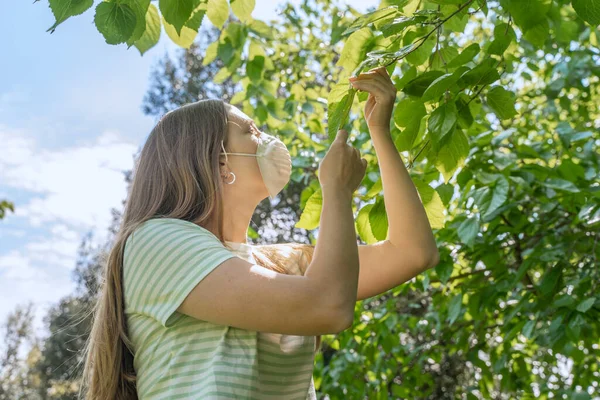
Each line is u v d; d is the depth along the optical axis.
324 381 4.71
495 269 3.61
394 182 1.66
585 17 1.46
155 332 1.33
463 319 4.62
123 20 1.38
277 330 1.23
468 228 2.85
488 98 1.71
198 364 1.28
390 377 4.88
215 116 1.55
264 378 1.33
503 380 4.07
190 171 1.47
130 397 1.43
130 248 1.38
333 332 1.23
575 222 3.23
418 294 5.50
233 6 1.98
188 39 1.79
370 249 1.67
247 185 1.56
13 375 16.38
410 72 1.73
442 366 7.11
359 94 1.74
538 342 3.17
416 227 1.64
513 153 3.26
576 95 5.13
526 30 1.77
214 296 1.24
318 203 1.82
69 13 1.32
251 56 3.50
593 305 2.96
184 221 1.40
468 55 1.54
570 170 3.22
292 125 4.02
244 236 1.59
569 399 3.62
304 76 4.99
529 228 3.54
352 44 1.80
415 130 1.66
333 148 1.41
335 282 1.23
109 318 1.42
